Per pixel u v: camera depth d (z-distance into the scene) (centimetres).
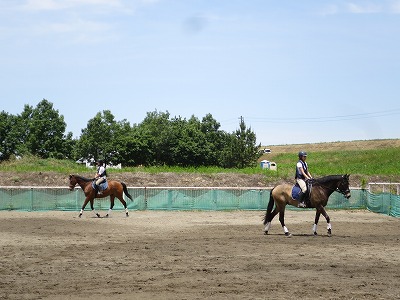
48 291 1377
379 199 3978
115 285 1445
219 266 1714
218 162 9612
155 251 2023
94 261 1814
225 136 10562
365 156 10406
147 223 3138
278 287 1417
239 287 1416
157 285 1441
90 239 2397
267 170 5797
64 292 1366
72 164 6881
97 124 9612
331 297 1311
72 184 3475
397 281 1502
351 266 1720
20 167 5722
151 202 4078
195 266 1716
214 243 2239
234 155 8194
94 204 4019
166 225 3033
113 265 1739
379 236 2506
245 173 5497
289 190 2525
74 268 1691
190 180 5178
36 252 2016
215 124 11556
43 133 9888
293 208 4191
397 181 5700
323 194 2514
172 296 1317
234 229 2831
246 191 4169
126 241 2323
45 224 3031
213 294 1338
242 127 8306
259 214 3812
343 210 4184
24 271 1644
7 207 3966
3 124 10138
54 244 2236
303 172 2519
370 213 3959
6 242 2298
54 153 9719
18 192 3975
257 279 1519
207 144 9756
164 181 5138
